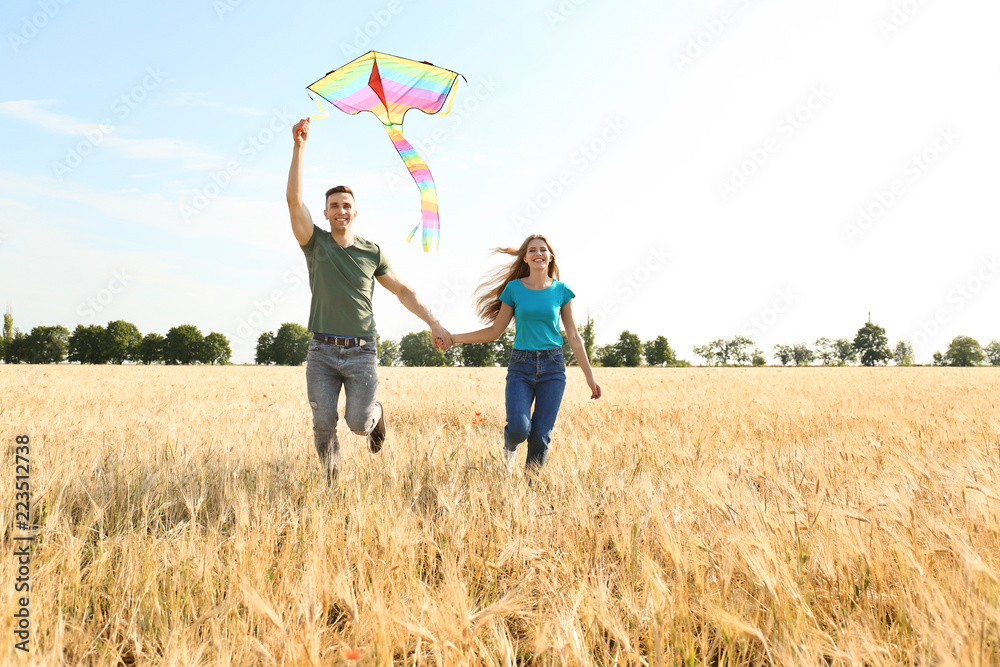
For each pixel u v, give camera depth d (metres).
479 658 1.74
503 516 2.97
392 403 9.95
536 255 4.54
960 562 2.08
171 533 2.70
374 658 1.74
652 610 1.90
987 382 16.75
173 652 1.71
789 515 2.66
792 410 8.16
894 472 3.63
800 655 1.63
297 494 3.39
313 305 4.21
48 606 1.95
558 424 7.15
